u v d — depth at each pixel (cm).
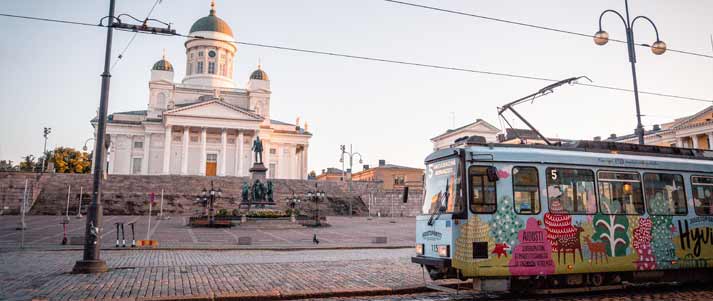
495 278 1080
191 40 10481
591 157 1211
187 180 7169
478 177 1107
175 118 9200
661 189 1277
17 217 4978
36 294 1056
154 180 7019
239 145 9600
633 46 1817
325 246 2662
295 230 3978
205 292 1102
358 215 6788
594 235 1167
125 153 9500
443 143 10669
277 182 7612
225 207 6353
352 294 1138
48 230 3512
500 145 1164
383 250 2503
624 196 1225
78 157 10069
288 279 1313
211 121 9388
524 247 1102
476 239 1075
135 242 2572
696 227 1298
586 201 1179
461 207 1086
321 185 7712
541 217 1127
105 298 1020
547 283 1139
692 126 7206
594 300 1086
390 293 1163
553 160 1166
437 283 1260
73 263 1672
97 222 1441
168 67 10069
